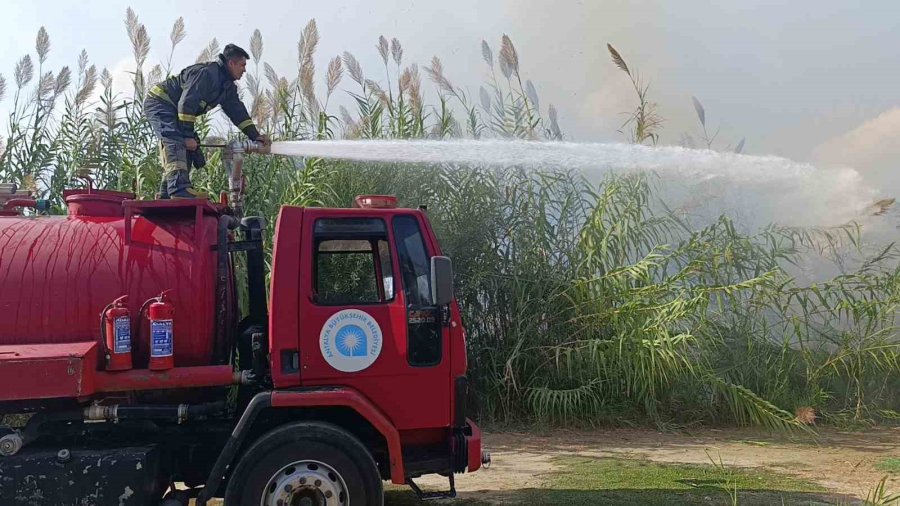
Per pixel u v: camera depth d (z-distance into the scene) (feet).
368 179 30.42
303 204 27.96
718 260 30.12
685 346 28.55
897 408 31.12
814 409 29.86
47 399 14.33
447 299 14.35
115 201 16.15
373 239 15.48
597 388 29.04
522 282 30.07
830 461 23.57
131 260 14.82
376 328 15.03
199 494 13.98
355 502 14.06
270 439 13.96
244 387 15.78
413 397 15.11
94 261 14.69
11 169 31.01
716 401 29.48
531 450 25.12
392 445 14.32
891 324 30.40
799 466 22.81
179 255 15.05
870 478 21.26
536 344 29.55
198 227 15.35
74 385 13.42
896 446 26.04
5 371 13.24
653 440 26.81
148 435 15.33
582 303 29.25
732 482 20.63
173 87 19.03
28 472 13.66
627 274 29.55
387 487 20.12
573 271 30.30
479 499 18.88
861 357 30.07
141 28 32.27
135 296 14.60
